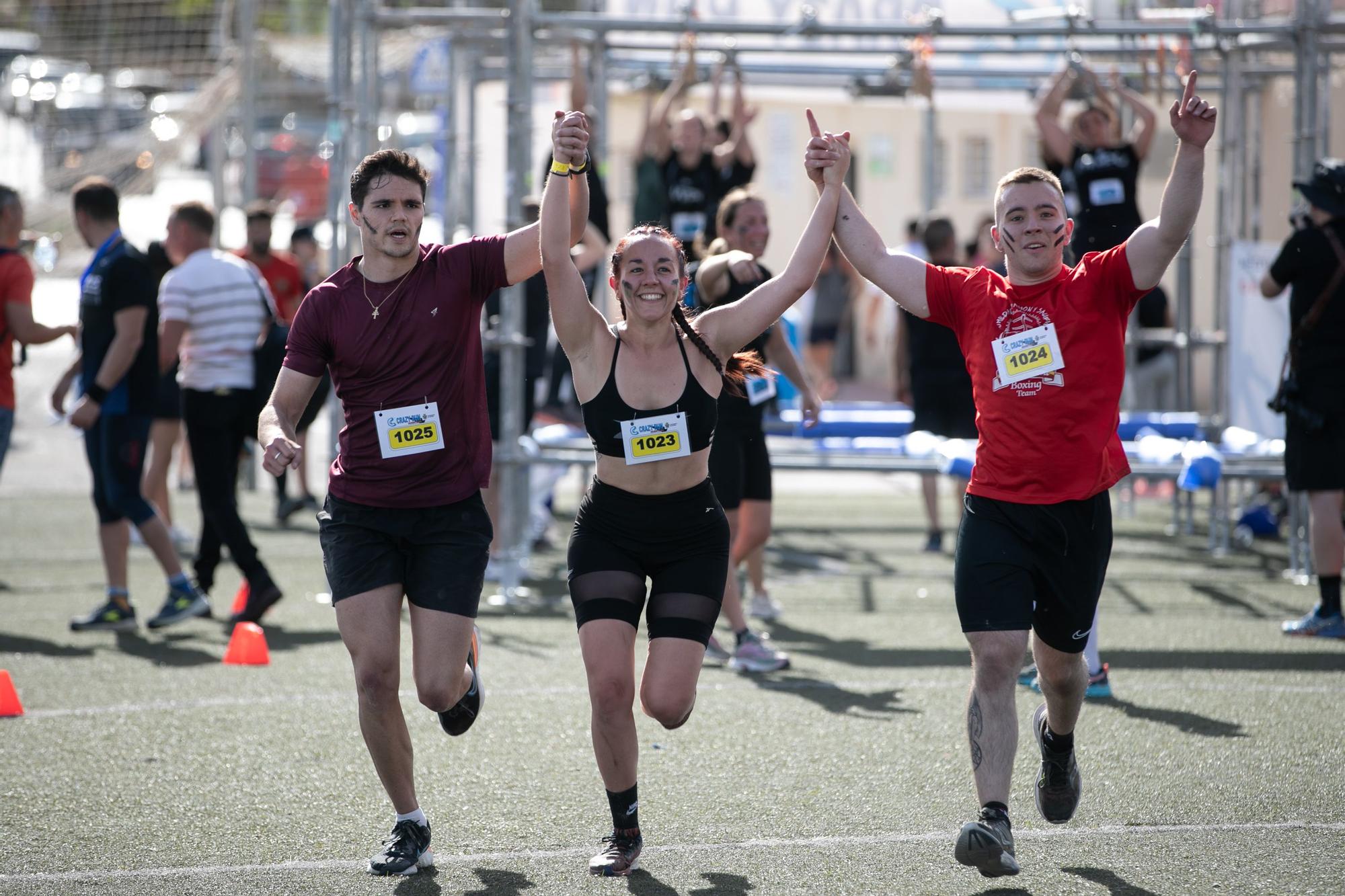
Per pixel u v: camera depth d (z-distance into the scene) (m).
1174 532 41.94
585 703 22.34
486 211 51.56
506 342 30.92
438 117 56.75
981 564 14.66
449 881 14.66
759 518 26.12
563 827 16.48
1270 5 39.34
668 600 15.27
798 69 41.28
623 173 73.81
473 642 16.34
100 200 27.50
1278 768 18.67
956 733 20.64
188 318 28.52
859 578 34.59
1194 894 14.11
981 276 15.30
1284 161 47.69
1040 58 40.50
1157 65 36.03
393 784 15.04
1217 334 40.59
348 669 24.88
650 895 14.20
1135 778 18.30
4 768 18.84
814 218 15.59
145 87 57.84
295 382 15.16
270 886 14.52
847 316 73.75
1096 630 24.36
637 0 35.06
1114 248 14.79
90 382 27.61
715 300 23.53
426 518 15.22
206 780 18.36
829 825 16.52
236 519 28.36
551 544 38.88
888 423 39.22
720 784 18.17
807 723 21.25
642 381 15.12
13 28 57.69
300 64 56.66
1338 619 27.45
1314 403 26.92
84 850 15.68
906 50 36.94
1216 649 26.39
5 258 28.03
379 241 14.91
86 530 40.94
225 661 25.39
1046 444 14.59
